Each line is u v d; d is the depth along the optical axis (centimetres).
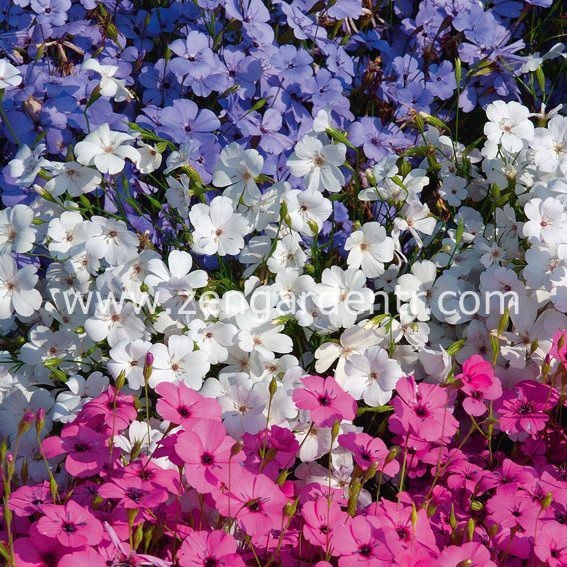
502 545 86
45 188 93
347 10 102
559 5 111
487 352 95
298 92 100
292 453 88
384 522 85
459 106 105
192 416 86
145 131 95
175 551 85
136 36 102
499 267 94
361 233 93
